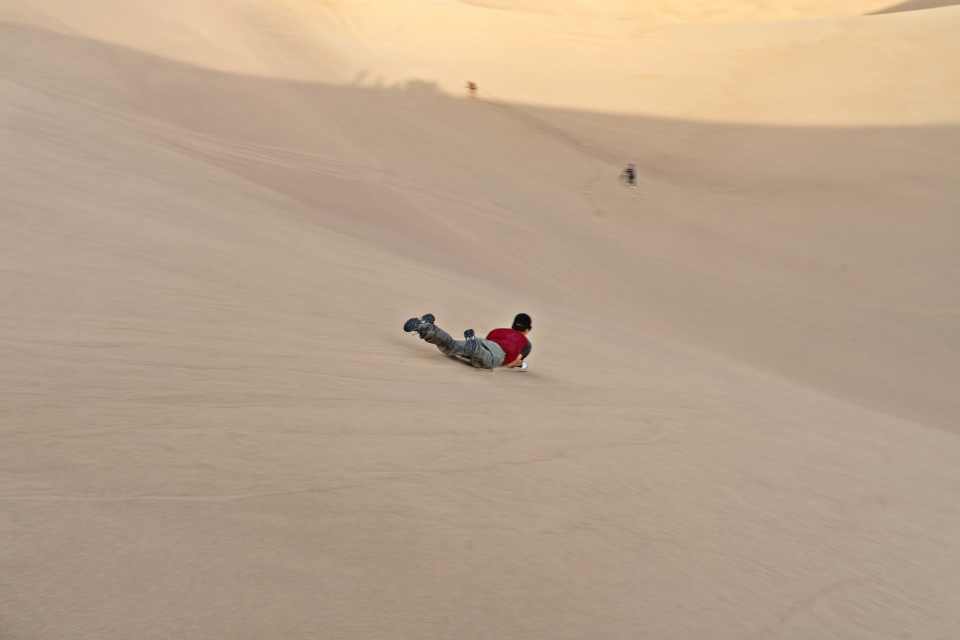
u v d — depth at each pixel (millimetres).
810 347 67750
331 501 10523
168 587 7547
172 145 62469
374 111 97688
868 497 18219
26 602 6781
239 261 29234
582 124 108750
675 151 104375
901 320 75438
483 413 17078
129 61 83438
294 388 15633
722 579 11281
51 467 9656
